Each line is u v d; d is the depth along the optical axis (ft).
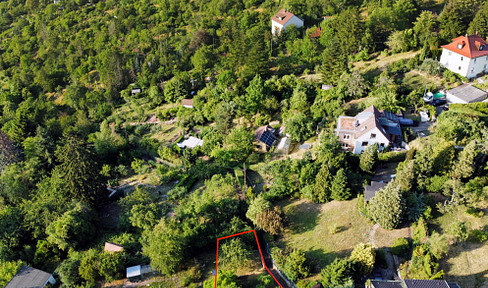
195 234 223.30
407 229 208.74
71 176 272.51
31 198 307.17
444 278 178.91
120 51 545.03
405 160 243.60
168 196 282.97
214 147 325.83
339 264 180.65
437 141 248.93
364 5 485.97
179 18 570.87
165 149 338.34
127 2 645.10
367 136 269.03
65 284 216.95
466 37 329.72
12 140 377.30
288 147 303.27
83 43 577.43
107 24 603.26
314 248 210.79
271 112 354.13
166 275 214.07
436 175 225.35
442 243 181.98
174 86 429.38
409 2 412.77
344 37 402.52
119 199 297.53
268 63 411.34
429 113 295.28
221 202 245.24
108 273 214.90
